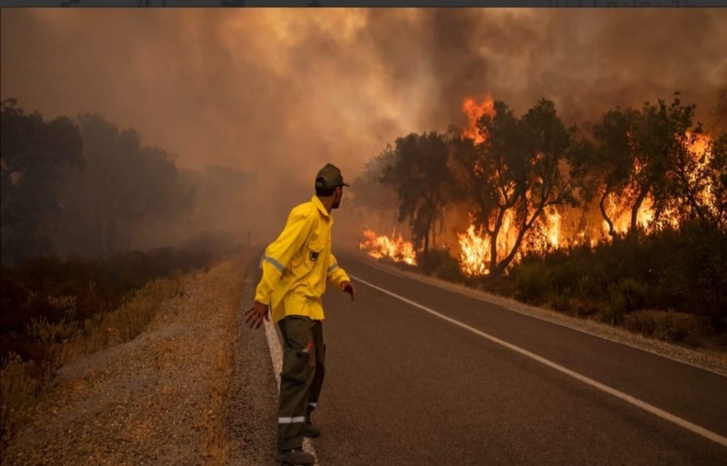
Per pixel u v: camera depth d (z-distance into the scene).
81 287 14.04
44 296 12.40
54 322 11.19
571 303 13.73
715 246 10.65
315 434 4.44
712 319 11.01
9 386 6.34
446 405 5.31
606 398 5.61
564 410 5.21
